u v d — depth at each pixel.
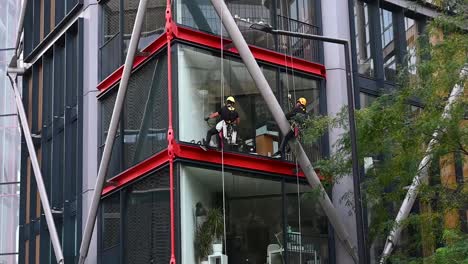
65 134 28.36
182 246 20.92
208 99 22.50
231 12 23.77
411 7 25.58
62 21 29.42
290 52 24.50
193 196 21.52
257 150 22.91
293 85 24.19
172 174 21.25
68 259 27.20
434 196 20.19
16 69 32.31
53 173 29.03
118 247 23.55
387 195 20.39
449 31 19.52
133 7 24.89
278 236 22.66
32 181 30.67
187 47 22.42
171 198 21.12
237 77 23.19
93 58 27.11
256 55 23.52
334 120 20.69
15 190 37.75
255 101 23.25
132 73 24.08
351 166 20.52
